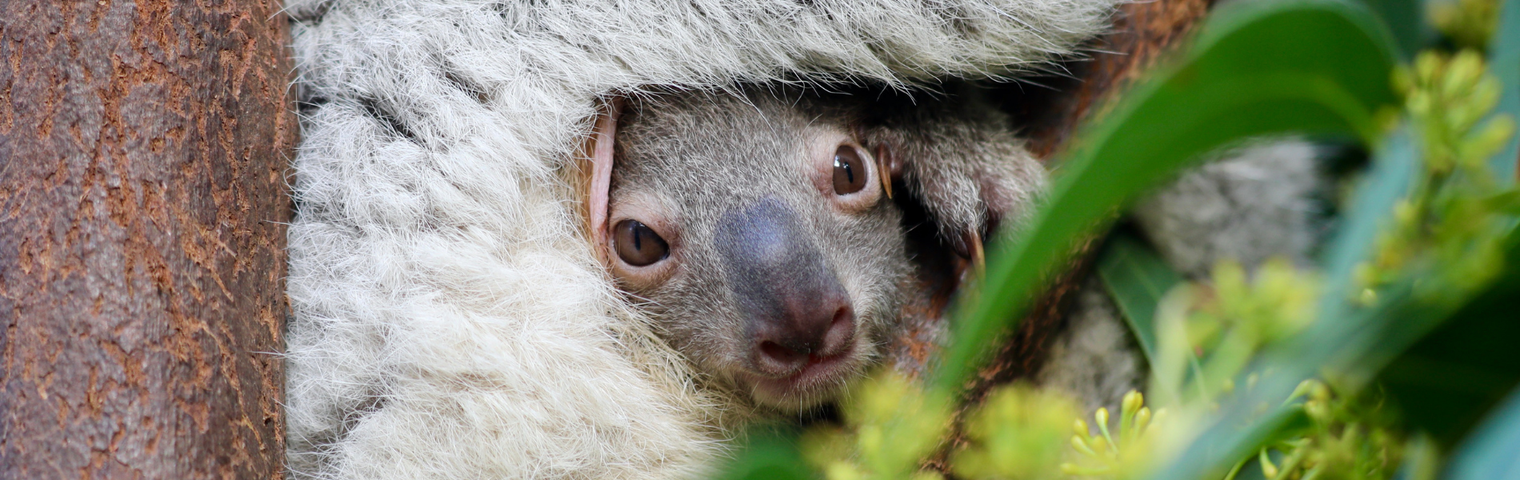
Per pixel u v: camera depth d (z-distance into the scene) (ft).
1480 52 3.55
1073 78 3.68
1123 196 3.09
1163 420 3.32
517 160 3.65
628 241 3.66
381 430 3.62
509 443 3.63
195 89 3.48
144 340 3.43
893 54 3.68
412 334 3.62
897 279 3.67
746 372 3.64
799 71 3.67
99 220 3.43
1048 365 3.67
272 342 3.50
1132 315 3.62
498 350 3.63
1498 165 3.39
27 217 3.43
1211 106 3.19
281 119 3.54
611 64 3.66
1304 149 3.74
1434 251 3.29
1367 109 3.36
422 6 3.68
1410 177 3.33
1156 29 3.61
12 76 3.45
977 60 3.68
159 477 3.42
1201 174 3.74
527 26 3.67
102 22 3.46
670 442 3.65
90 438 3.41
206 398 3.44
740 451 3.66
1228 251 3.73
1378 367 3.30
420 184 3.65
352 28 3.69
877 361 3.65
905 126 3.69
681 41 3.67
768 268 3.61
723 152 3.66
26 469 3.41
